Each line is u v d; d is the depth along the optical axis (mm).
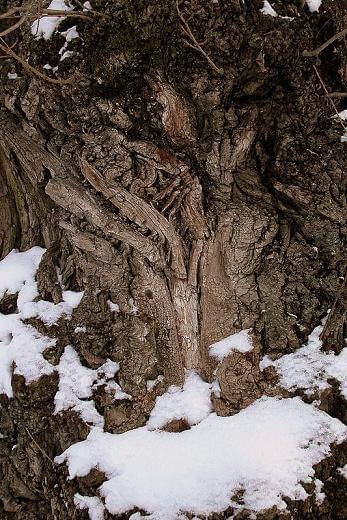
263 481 2523
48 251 3240
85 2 2895
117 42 2793
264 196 2965
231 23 2758
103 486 2650
